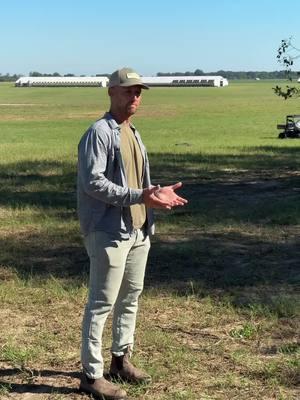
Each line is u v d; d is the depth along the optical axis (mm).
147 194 3635
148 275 7027
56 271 7273
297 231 9266
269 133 37312
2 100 103562
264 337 5160
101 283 3857
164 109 72938
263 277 6891
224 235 9094
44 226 9891
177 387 4223
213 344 4996
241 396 4105
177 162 19844
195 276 6984
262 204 11758
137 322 5441
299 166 18750
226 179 16094
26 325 5461
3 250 8344
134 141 3885
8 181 15492
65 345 4973
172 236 9102
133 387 4160
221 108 74312
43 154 23203
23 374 4426
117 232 3779
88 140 3691
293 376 4379
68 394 4102
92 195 3676
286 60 10492
